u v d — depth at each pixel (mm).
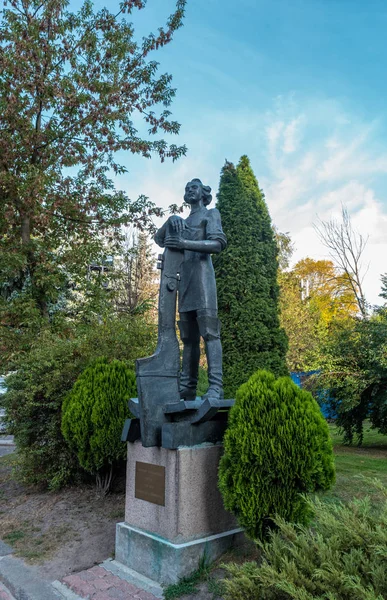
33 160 11711
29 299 10820
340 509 2996
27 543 5004
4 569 4375
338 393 11133
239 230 9820
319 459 3797
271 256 10125
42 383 6668
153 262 22328
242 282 9578
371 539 2646
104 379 6180
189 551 3861
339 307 27125
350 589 2383
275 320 9758
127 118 12562
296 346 19328
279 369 9516
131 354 7289
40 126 11797
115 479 6672
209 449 4254
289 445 3688
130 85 12242
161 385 4367
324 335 17797
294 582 2605
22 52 10984
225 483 3822
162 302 4535
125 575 4109
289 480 3689
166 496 4062
